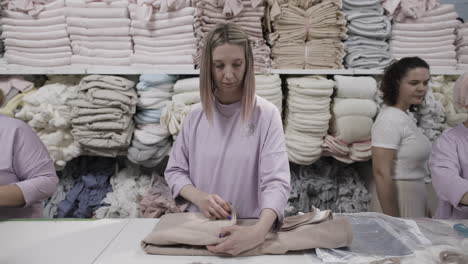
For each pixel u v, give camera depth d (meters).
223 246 0.88
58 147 1.96
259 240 0.91
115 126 1.87
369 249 0.93
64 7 1.93
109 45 1.97
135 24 1.93
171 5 1.88
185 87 1.93
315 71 1.97
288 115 2.05
